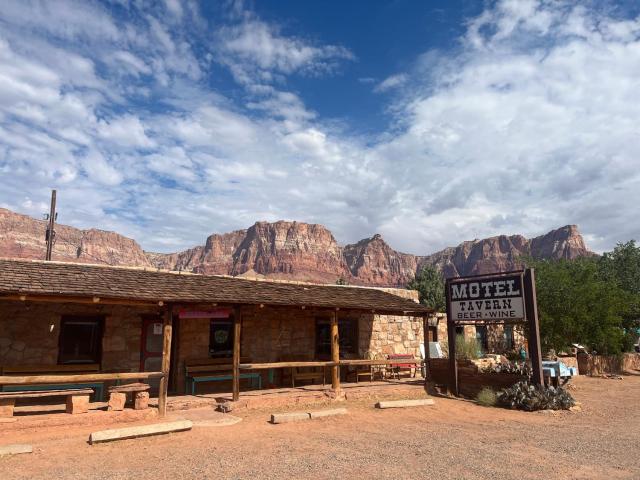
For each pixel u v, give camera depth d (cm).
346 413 1045
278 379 1442
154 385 1221
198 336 1305
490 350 2305
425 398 1324
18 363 1056
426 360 1440
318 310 1264
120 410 900
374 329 1733
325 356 1575
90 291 903
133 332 1208
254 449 713
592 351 2411
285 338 1482
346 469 607
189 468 605
